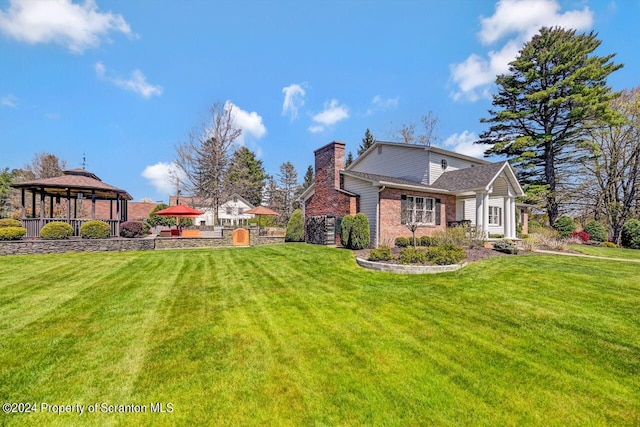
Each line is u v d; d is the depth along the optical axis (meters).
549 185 24.38
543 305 5.71
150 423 2.77
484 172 15.94
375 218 14.20
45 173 34.09
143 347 4.22
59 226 14.01
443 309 5.74
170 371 3.62
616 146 22.34
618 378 3.49
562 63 23.42
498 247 12.05
